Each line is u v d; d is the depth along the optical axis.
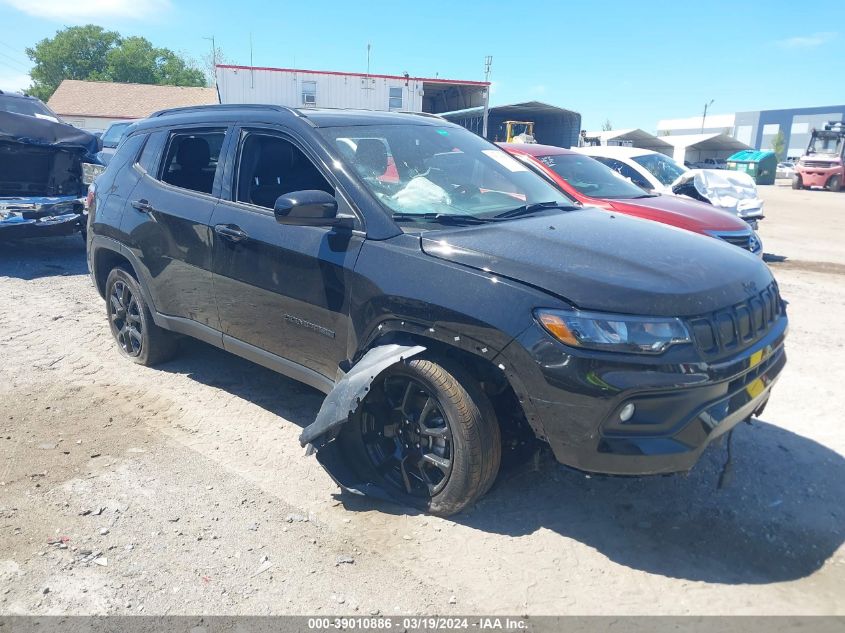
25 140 8.69
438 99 32.72
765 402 3.40
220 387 4.82
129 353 5.32
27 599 2.69
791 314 7.13
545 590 2.81
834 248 12.33
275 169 4.16
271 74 24.52
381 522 3.26
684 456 2.80
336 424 3.19
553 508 3.38
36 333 5.93
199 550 3.02
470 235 3.30
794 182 33.69
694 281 2.99
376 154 3.86
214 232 4.14
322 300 3.56
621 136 52.41
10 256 9.27
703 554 3.05
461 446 3.08
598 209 4.30
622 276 2.93
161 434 4.12
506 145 8.83
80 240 10.84
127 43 66.31
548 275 2.93
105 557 2.96
